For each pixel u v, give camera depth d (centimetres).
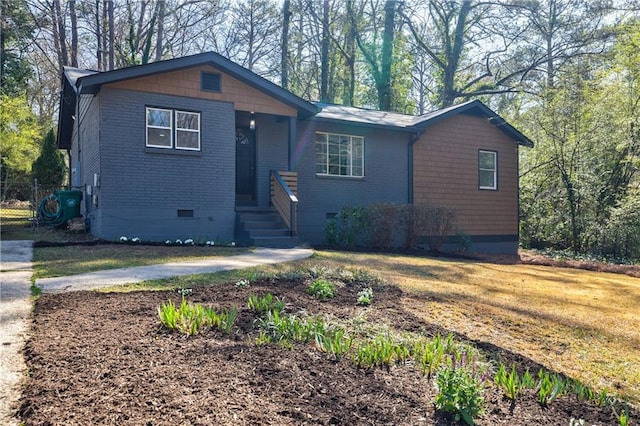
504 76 2528
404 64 2644
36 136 2222
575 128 1630
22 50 2105
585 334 459
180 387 245
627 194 1501
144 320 366
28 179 2284
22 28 2044
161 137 1002
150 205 983
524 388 290
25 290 481
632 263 1352
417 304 518
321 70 2744
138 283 530
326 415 229
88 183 1182
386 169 1371
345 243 1141
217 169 1060
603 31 2047
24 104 2258
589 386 322
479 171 1520
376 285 589
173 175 1009
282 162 1227
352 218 1143
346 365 301
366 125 1289
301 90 3052
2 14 1955
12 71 2106
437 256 1098
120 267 648
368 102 2912
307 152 1259
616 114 1518
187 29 2781
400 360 318
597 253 1527
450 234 1426
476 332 435
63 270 616
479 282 713
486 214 1524
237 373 270
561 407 267
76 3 2344
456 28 2383
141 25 2528
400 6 2328
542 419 248
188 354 295
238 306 426
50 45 2616
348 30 2512
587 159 1576
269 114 1151
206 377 260
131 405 222
